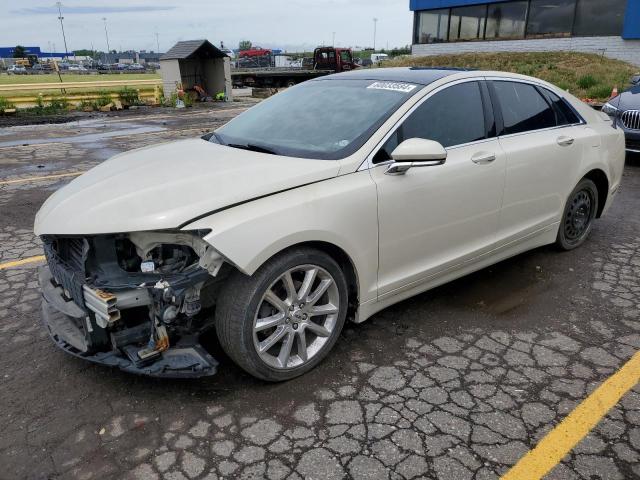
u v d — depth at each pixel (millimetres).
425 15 31188
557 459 2379
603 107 8609
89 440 2504
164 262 2674
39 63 96062
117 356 2717
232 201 2609
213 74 22406
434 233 3396
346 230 2898
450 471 2311
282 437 2514
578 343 3332
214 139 3764
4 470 2326
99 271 2617
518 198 3926
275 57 51406
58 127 14164
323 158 3031
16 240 5211
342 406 2730
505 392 2844
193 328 2848
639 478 2277
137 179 2893
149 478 2283
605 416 2658
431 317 3656
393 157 2947
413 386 2895
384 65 29922
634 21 22922
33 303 3885
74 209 2732
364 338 3379
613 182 4941
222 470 2322
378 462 2361
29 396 2824
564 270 4441
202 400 2779
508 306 3822
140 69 87688
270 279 2686
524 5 26672
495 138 3770
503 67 23984
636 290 4074
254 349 2727
